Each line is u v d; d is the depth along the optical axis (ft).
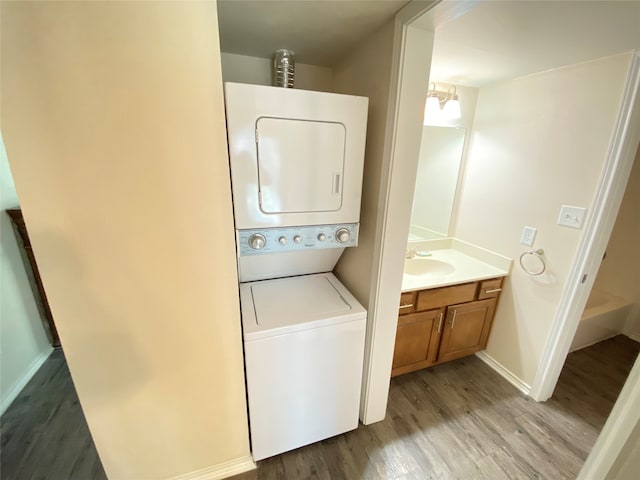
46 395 6.06
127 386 3.52
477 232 7.14
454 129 6.95
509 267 6.35
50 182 2.65
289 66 4.74
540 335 5.86
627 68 4.22
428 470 4.61
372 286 4.48
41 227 2.75
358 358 4.64
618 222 8.40
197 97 2.82
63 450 4.91
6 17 2.24
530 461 4.78
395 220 4.13
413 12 3.20
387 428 5.34
